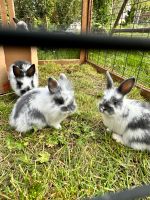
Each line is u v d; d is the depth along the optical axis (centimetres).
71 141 34
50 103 34
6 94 46
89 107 43
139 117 32
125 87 32
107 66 62
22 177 27
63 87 34
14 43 7
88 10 62
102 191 26
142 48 9
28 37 7
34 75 46
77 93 48
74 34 7
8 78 47
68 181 27
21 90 43
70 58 68
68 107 34
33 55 50
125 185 27
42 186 26
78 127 37
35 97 35
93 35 8
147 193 11
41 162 29
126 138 33
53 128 36
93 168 29
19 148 31
